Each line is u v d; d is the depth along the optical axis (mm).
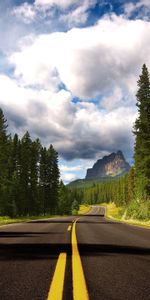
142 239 11188
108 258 6812
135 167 43938
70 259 6562
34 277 4934
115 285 4457
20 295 3875
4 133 51281
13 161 64625
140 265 6008
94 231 15719
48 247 8523
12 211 56656
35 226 19469
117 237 12031
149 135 41938
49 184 81562
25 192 66750
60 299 3625
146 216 33250
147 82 43562
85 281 4633
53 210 88750
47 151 83125
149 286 4406
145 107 43250
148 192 41688
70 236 12188
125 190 134375
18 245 8906
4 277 4930
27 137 68812
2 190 55000
